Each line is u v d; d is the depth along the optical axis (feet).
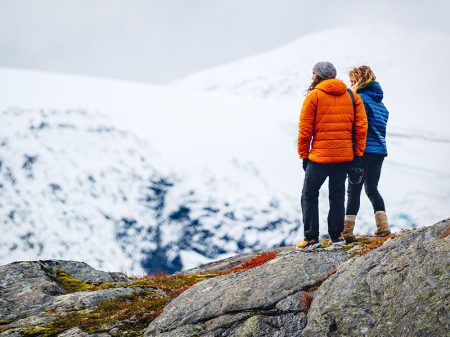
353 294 19.99
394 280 19.49
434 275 18.72
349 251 23.11
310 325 19.93
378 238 24.85
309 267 22.27
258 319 20.88
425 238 19.94
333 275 21.27
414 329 18.17
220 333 21.07
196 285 24.18
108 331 22.90
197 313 22.17
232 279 23.38
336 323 19.60
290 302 21.07
